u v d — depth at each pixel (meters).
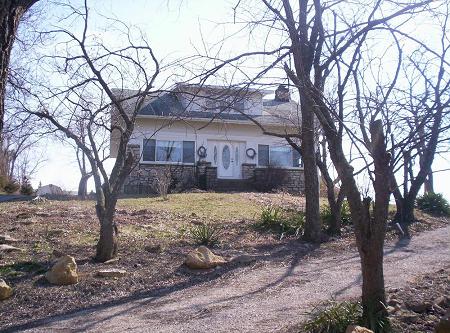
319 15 7.16
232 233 14.30
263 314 7.71
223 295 9.02
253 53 7.10
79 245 12.10
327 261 11.54
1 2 4.72
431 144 6.67
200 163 26.11
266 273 10.51
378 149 6.29
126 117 11.04
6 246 11.34
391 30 6.46
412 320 6.83
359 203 6.62
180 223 15.28
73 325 7.81
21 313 8.48
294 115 20.78
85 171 26.77
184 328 7.29
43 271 10.13
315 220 13.77
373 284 6.56
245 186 26.58
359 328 5.97
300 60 6.84
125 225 14.38
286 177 26.80
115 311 8.44
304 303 8.12
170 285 9.84
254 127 27.39
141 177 25.22
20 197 20.95
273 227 14.93
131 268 10.60
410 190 16.69
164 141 26.06
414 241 13.84
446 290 8.31
